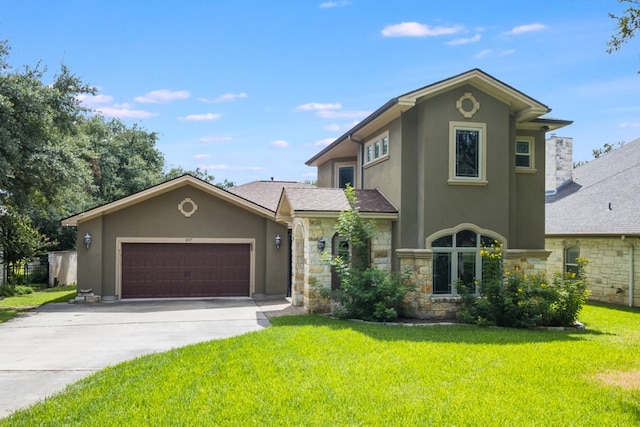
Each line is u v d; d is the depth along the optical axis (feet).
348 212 48.75
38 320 49.55
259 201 81.10
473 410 21.75
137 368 29.14
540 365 28.86
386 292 46.14
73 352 35.01
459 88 50.52
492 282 45.55
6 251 76.33
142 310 56.70
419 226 50.11
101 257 65.46
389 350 32.17
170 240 67.97
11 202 60.54
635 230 59.98
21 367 30.89
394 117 53.06
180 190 68.49
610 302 66.13
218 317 51.01
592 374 27.30
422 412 21.48
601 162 88.63
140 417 21.29
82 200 75.05
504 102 51.39
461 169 50.44
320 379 25.94
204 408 22.21
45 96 57.62
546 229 75.92
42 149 56.70
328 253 50.11
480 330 41.63
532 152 55.52
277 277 70.33
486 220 50.60
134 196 65.10
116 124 130.11
